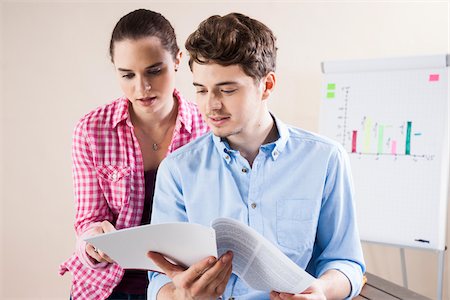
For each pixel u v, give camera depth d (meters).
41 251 2.63
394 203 2.20
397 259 2.56
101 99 2.55
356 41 2.50
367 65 2.29
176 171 1.15
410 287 2.55
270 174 1.11
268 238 1.11
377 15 2.48
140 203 1.49
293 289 0.92
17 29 2.52
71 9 2.51
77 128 1.46
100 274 1.44
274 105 2.54
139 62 1.30
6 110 2.56
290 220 1.11
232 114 0.97
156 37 1.31
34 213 2.61
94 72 2.54
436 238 2.12
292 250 1.11
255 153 1.12
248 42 0.95
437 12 2.44
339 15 2.50
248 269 0.96
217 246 0.94
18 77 2.54
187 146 1.17
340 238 1.13
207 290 0.94
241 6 2.51
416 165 2.17
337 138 2.31
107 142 1.46
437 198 2.13
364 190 2.25
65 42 2.53
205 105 0.98
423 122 2.18
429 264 2.53
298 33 2.51
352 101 2.30
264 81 1.03
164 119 1.47
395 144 2.21
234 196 1.11
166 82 1.35
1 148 2.58
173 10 2.51
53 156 2.58
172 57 1.37
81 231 1.42
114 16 2.52
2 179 2.59
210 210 1.13
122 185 1.45
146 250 0.95
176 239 0.89
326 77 2.36
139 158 1.47
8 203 2.60
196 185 1.13
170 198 1.17
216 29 0.95
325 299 0.96
